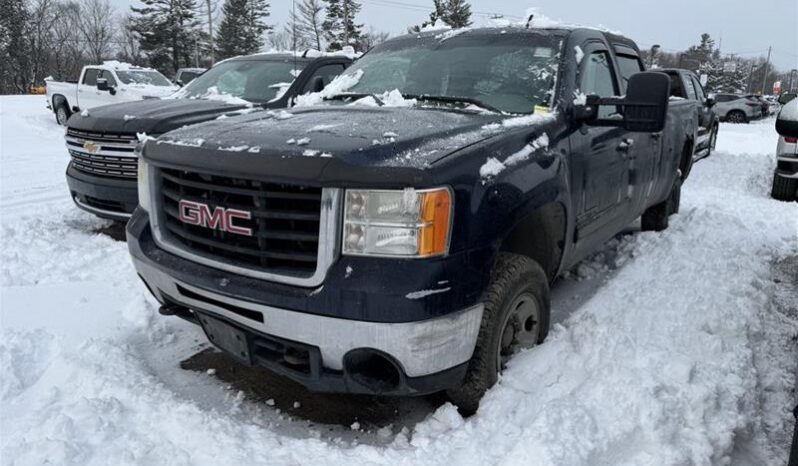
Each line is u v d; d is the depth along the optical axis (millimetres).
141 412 2885
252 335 2770
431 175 2436
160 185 3080
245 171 2543
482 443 2660
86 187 5789
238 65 7363
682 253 5445
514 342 3133
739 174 11109
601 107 4020
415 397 3197
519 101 3549
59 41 67062
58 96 17031
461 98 3619
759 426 2971
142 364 3422
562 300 4504
